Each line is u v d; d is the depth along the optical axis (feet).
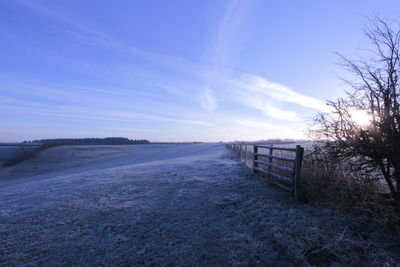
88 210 16.43
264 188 19.93
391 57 12.57
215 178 25.16
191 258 10.28
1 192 29.45
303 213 13.96
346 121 13.66
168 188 21.84
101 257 10.67
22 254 11.09
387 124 11.80
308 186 16.66
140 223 13.98
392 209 12.19
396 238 10.62
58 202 18.56
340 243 10.53
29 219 15.25
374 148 12.12
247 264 9.68
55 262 10.41
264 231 12.20
